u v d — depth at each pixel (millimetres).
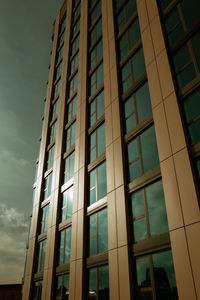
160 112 13219
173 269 10328
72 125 24906
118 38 20766
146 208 12781
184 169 10867
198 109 11656
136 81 16594
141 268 11875
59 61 35375
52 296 18359
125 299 11773
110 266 13320
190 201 10133
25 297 22219
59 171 23797
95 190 17750
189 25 13984
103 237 15398
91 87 23188
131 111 16469
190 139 11531
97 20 26031
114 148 16328
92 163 18797
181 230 10055
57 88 33125
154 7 16719
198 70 12422
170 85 13203
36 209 26672
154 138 13836
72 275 16516
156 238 11461
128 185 14320
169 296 10102
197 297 8734
